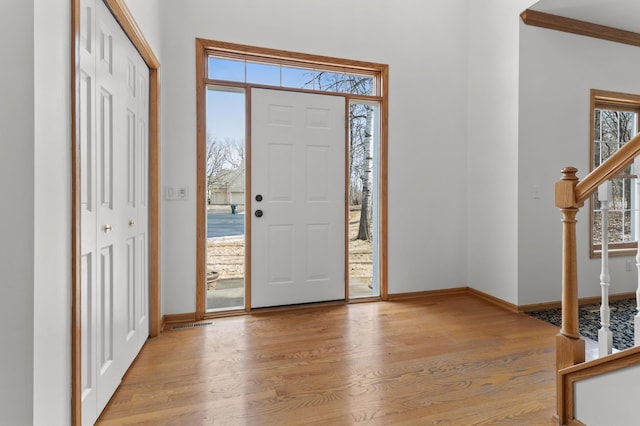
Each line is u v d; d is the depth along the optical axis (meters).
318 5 2.97
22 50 0.87
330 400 1.61
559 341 1.47
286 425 1.43
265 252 2.90
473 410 1.53
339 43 3.02
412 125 3.26
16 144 0.87
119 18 1.65
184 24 2.64
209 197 2.97
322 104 3.04
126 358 1.84
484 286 3.25
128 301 1.88
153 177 2.33
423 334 2.39
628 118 3.46
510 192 2.96
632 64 3.30
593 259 3.19
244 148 2.88
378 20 3.14
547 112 2.99
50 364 0.98
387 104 3.17
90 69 1.37
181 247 2.65
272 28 2.84
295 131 2.96
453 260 3.42
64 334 1.06
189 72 2.66
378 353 2.09
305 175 3.00
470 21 3.42
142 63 2.14
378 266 3.27
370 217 3.80
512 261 2.95
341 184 3.11
